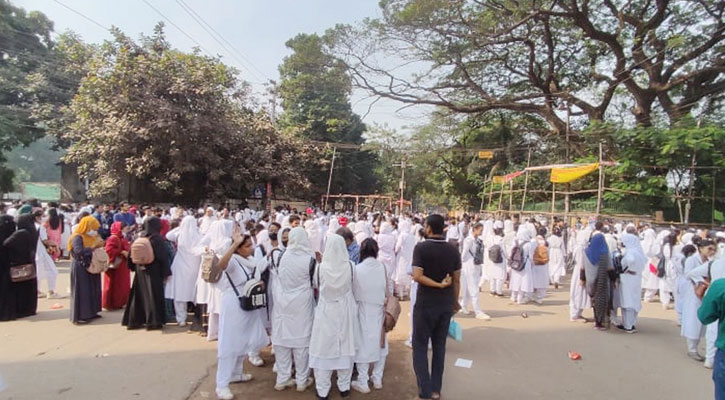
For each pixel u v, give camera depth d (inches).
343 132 1550.2
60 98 1037.2
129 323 269.4
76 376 196.9
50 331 261.9
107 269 310.5
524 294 395.5
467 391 195.3
